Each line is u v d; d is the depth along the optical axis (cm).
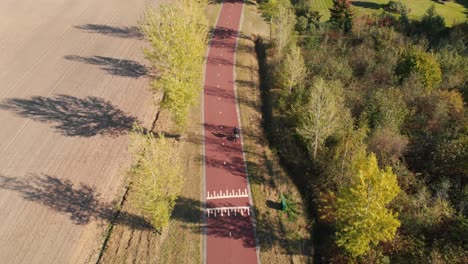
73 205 4500
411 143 4891
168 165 3903
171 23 5219
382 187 3177
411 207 4000
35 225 4262
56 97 6156
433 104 5391
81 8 9000
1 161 5031
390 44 7250
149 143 3997
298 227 4234
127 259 3984
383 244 3781
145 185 3628
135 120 5756
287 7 8388
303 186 4728
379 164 4503
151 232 4222
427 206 4041
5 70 6812
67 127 5588
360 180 3238
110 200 4612
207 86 6500
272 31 8025
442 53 6581
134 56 7250
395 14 9125
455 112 5250
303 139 5050
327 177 4525
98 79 6588
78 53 7306
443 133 4816
